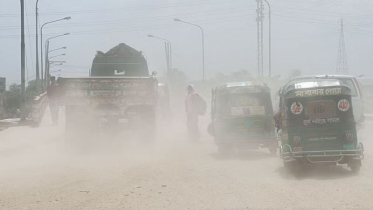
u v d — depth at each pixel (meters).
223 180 11.00
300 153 11.34
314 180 10.71
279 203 8.72
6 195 9.87
